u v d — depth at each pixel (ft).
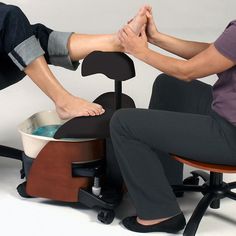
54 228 7.18
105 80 13.62
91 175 7.39
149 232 7.06
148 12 7.30
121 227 7.22
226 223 7.35
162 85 8.13
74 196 7.54
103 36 8.31
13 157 9.11
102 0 19.62
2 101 12.03
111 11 19.30
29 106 11.77
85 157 7.45
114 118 6.67
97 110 7.52
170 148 6.71
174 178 8.16
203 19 19.31
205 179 8.11
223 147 6.53
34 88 12.86
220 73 6.48
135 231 7.09
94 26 18.47
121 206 7.81
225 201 7.99
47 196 7.69
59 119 8.73
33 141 7.64
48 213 7.58
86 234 7.04
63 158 7.43
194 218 6.95
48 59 8.59
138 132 6.62
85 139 7.36
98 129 7.25
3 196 8.05
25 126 8.23
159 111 6.72
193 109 7.96
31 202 7.89
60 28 18.13
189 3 19.70
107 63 7.15
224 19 19.39
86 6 19.43
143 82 13.51
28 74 7.83
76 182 7.48
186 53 7.64
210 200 7.32
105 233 7.07
